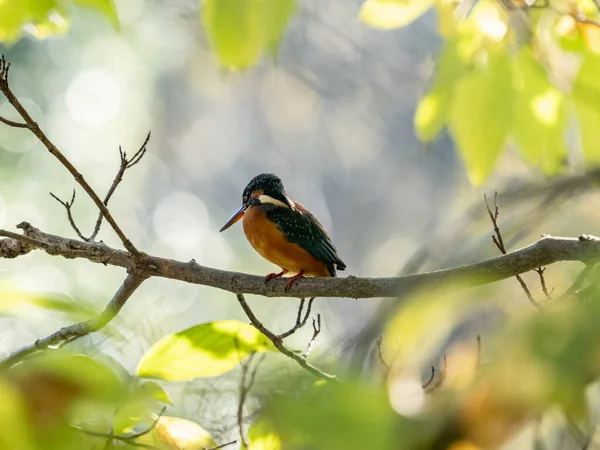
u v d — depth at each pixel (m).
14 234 6.42
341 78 25.58
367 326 2.60
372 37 24.50
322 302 18.92
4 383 2.29
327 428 1.82
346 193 34.97
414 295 2.49
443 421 1.89
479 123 5.21
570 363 1.68
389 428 1.82
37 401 2.28
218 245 29.19
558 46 5.54
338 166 35.12
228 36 3.58
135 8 18.86
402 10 5.12
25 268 15.62
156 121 31.81
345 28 21.41
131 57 22.91
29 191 19.22
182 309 20.06
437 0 5.20
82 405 2.31
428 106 5.31
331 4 21.20
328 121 33.75
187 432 4.05
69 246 6.91
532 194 4.06
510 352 1.78
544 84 5.28
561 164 5.36
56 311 2.83
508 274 5.45
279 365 2.51
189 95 31.98
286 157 36.06
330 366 2.70
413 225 31.22
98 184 22.97
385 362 3.14
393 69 24.30
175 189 33.69
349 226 34.69
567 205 6.85
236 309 20.69
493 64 5.16
